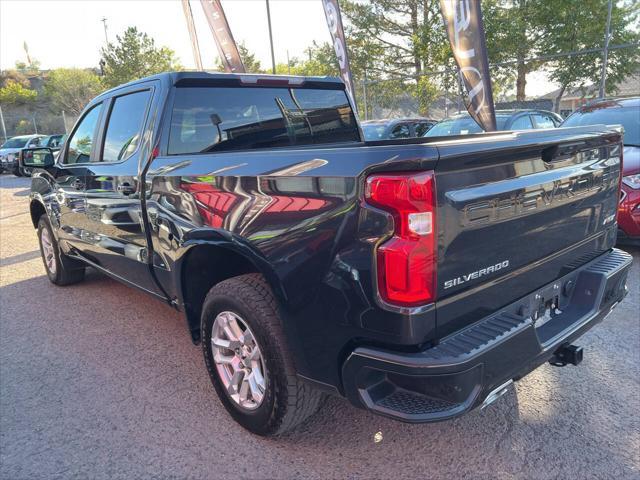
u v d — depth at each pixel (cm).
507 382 225
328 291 217
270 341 250
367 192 200
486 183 213
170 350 400
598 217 296
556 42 2158
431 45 2217
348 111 434
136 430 296
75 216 452
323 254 217
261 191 245
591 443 269
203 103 346
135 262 367
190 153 338
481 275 218
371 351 208
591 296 282
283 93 386
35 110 6606
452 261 204
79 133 452
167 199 310
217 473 258
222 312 280
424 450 270
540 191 240
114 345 412
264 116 374
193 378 354
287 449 274
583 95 2262
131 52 3522
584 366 349
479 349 204
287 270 232
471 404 205
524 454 263
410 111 2589
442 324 207
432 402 207
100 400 329
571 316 275
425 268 195
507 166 222
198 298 323
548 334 256
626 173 539
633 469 249
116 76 3534
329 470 257
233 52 1170
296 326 235
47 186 504
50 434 295
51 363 384
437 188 194
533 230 242
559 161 253
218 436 287
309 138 402
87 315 481
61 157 488
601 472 248
